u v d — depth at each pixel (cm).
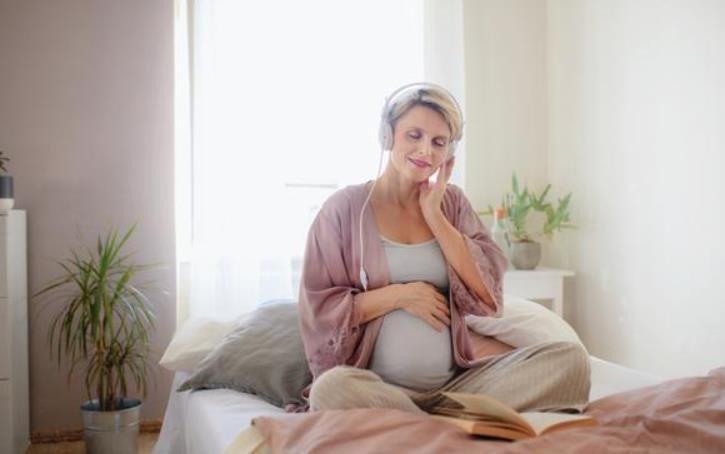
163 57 282
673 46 254
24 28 271
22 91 271
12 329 243
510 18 331
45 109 273
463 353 159
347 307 150
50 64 273
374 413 125
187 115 289
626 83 280
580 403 150
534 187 336
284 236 290
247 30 287
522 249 300
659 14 261
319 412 130
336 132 298
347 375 138
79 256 276
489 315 160
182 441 214
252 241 285
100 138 278
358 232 157
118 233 279
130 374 277
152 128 282
